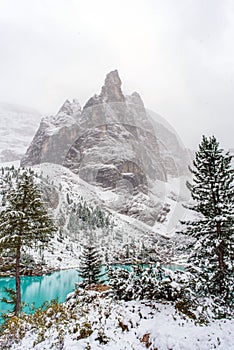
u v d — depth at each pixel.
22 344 6.66
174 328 6.81
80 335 6.57
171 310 8.18
